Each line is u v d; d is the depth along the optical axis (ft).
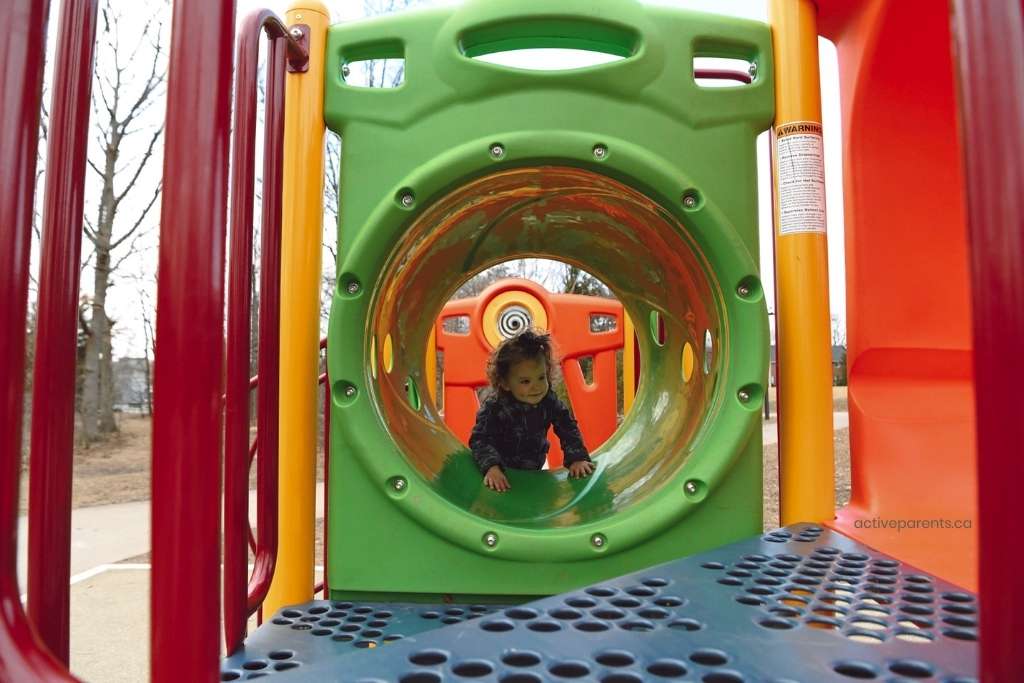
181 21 2.26
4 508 2.02
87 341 50.78
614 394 15.28
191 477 2.15
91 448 48.55
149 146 37.88
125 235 39.83
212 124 2.23
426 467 6.40
